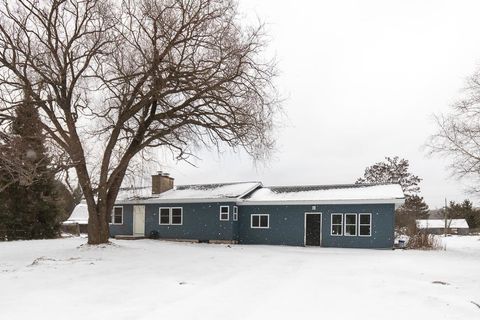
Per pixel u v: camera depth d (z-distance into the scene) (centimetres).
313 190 2912
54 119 1944
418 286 1071
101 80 2019
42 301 862
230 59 1900
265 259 1750
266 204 2817
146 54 1950
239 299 908
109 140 2106
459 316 769
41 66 1948
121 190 3394
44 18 1925
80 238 3039
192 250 2127
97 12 1941
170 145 2220
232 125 2017
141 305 838
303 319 747
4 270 1309
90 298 899
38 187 3216
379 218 2491
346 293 981
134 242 2564
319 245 2638
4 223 3086
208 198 2894
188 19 1898
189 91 2022
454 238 4409
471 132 2441
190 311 792
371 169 5553
